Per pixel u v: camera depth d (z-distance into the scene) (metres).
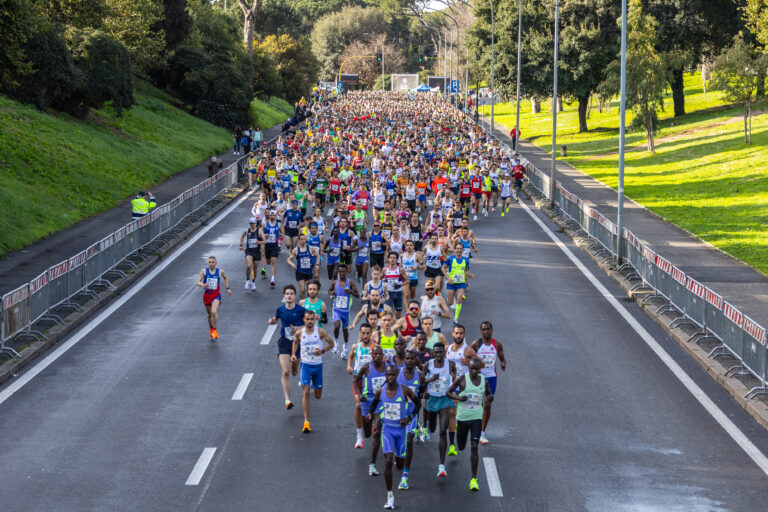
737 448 12.02
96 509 9.98
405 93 141.12
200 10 72.38
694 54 68.00
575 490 10.62
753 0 50.47
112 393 14.27
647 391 14.49
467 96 102.44
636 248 22.95
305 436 12.41
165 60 65.31
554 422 13.02
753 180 40.59
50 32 44.22
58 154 37.62
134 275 23.34
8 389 14.43
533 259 26.75
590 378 15.19
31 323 17.30
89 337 17.77
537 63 68.50
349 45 178.62
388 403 10.28
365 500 10.29
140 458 11.55
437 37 183.75
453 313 19.80
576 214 31.70
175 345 17.22
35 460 11.45
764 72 49.66
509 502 10.26
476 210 35.47
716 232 30.06
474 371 10.84
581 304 20.91
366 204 32.06
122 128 49.84
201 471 11.11
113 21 56.06
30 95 43.94
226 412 13.39
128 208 35.00
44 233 28.41
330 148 46.97
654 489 10.66
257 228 22.58
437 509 10.04
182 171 46.97
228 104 67.75
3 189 30.36
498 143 59.06
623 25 25.19
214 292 17.70
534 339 17.73
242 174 44.69
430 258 19.61
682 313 18.92
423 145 51.62
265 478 10.91
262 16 139.38
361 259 21.55
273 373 15.47
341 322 17.20
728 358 15.89
